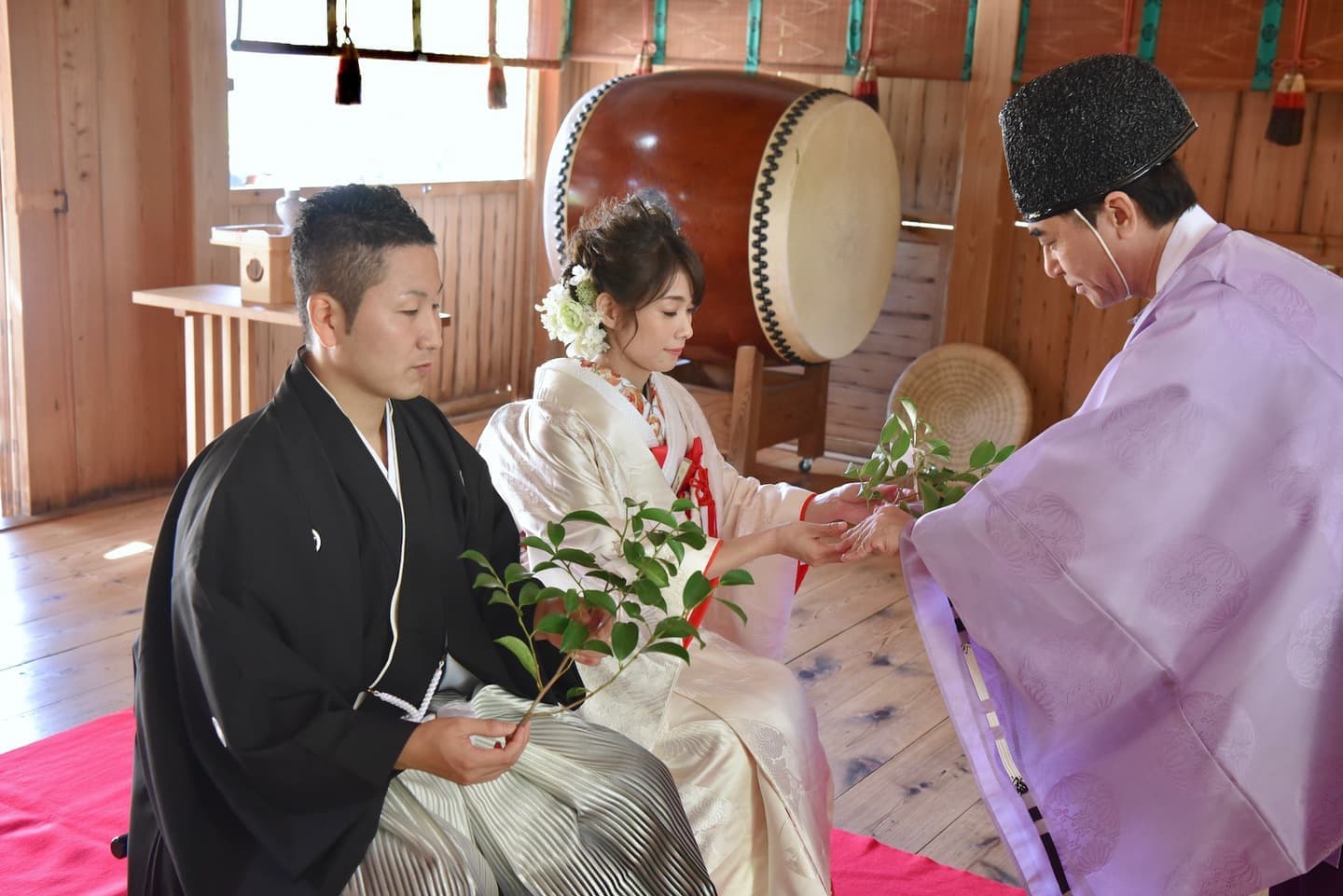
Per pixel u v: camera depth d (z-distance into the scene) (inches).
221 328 151.9
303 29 175.9
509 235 215.0
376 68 187.2
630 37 199.5
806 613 138.8
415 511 61.6
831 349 173.2
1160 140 63.9
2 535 144.3
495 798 60.3
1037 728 65.3
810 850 68.9
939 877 88.0
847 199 167.6
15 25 137.6
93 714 105.3
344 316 57.0
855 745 108.4
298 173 179.8
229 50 163.3
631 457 75.9
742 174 159.9
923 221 189.8
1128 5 162.2
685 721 69.2
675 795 61.9
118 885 81.1
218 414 155.1
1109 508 62.0
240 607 54.1
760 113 162.6
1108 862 64.4
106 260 152.6
